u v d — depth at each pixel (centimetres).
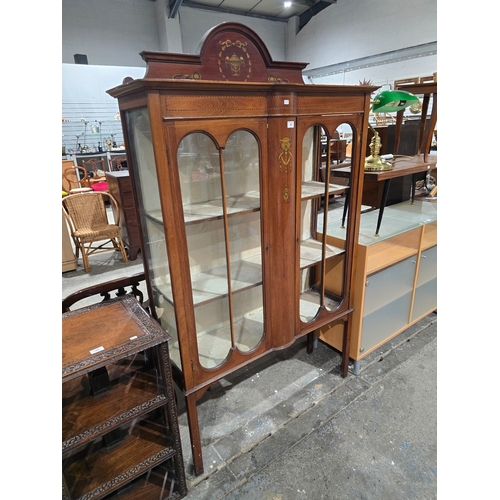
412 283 209
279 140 121
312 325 162
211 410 172
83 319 121
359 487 134
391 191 244
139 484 132
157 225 118
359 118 143
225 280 139
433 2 562
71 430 105
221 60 109
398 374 194
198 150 120
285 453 148
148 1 649
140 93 97
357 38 685
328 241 181
